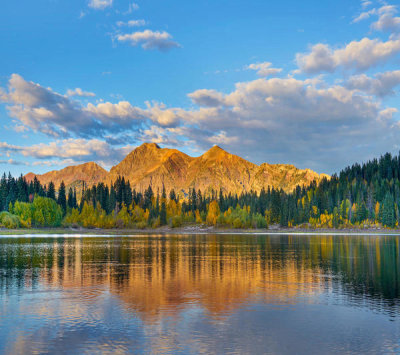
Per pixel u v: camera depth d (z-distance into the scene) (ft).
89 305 102.01
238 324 84.38
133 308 98.68
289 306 101.09
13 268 180.14
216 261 213.05
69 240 440.86
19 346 70.23
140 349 68.59
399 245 352.49
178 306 100.89
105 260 217.56
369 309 97.91
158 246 346.74
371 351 68.03
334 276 154.30
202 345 70.74
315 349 68.90
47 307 99.66
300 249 306.55
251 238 524.11
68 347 69.72
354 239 481.46
